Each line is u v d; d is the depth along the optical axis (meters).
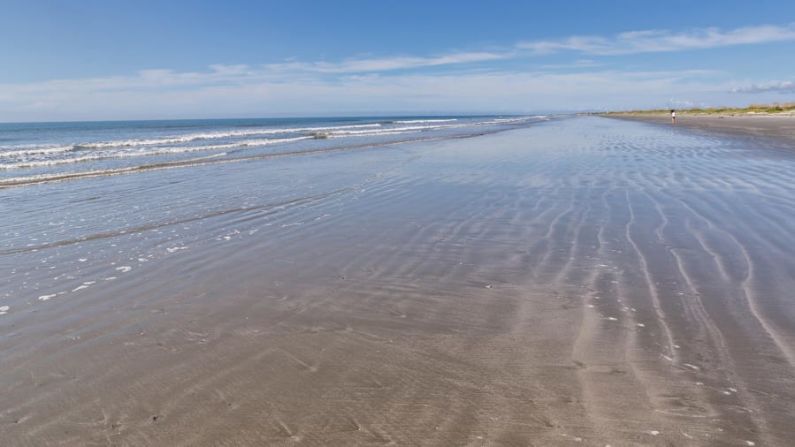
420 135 31.44
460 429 2.30
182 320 3.70
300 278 4.64
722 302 3.77
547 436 2.23
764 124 32.25
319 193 9.54
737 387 2.59
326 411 2.48
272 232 6.52
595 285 4.24
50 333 3.49
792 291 3.94
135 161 15.90
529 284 4.33
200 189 10.18
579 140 23.14
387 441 2.23
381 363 2.97
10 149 21.33
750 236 5.64
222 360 3.05
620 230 6.13
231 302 4.05
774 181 9.38
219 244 5.95
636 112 121.31
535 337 3.28
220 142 25.56
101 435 2.32
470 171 12.36
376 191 9.66
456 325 3.51
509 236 6.03
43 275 4.85
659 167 11.95
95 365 3.01
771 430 2.24
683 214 6.89
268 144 23.67
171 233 6.56
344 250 5.58
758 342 3.10
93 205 8.59
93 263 5.23
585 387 2.63
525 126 47.62
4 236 6.48
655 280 4.31
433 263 5.02
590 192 8.88
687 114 73.62
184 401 2.60
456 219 7.05
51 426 2.40
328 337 3.36
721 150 15.63
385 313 3.76
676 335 3.23
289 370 2.91
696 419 2.32
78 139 31.94
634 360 2.91
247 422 2.39
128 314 3.83
